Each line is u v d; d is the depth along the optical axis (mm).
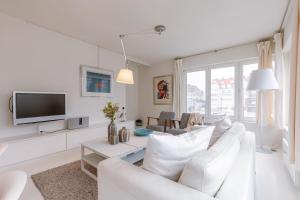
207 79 4207
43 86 2959
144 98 5590
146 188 802
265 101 3188
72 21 2703
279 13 2387
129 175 926
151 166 962
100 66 3961
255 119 3455
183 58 4551
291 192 1734
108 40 3494
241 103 3697
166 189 769
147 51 4148
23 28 2701
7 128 2559
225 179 886
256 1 2127
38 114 2711
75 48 3451
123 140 2232
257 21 2629
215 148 981
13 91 2439
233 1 2131
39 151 2562
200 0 2119
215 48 3857
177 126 4371
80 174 2102
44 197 1629
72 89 3412
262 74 2629
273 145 3180
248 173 952
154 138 962
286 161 2338
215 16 2498
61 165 2398
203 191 759
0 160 2188
